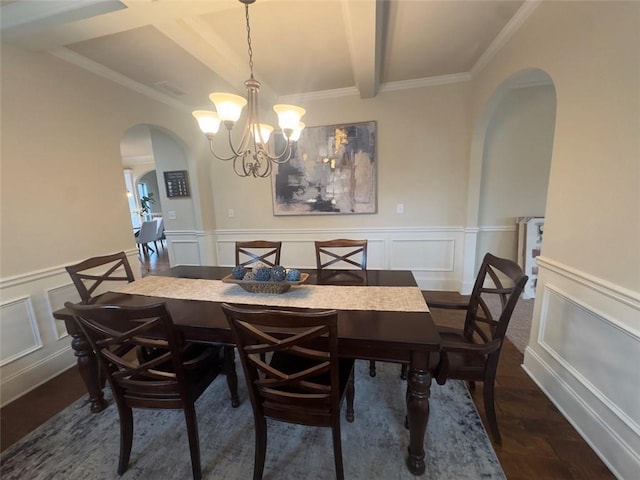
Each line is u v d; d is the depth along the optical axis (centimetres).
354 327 129
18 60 194
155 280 210
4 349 189
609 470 131
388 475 132
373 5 160
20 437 159
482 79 274
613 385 131
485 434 152
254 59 248
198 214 388
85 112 239
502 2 182
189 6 160
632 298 118
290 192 369
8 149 190
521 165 327
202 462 141
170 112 332
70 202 229
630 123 119
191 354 160
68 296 227
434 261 354
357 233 364
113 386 130
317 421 121
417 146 331
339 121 341
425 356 121
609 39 127
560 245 166
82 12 165
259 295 175
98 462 143
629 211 121
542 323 185
